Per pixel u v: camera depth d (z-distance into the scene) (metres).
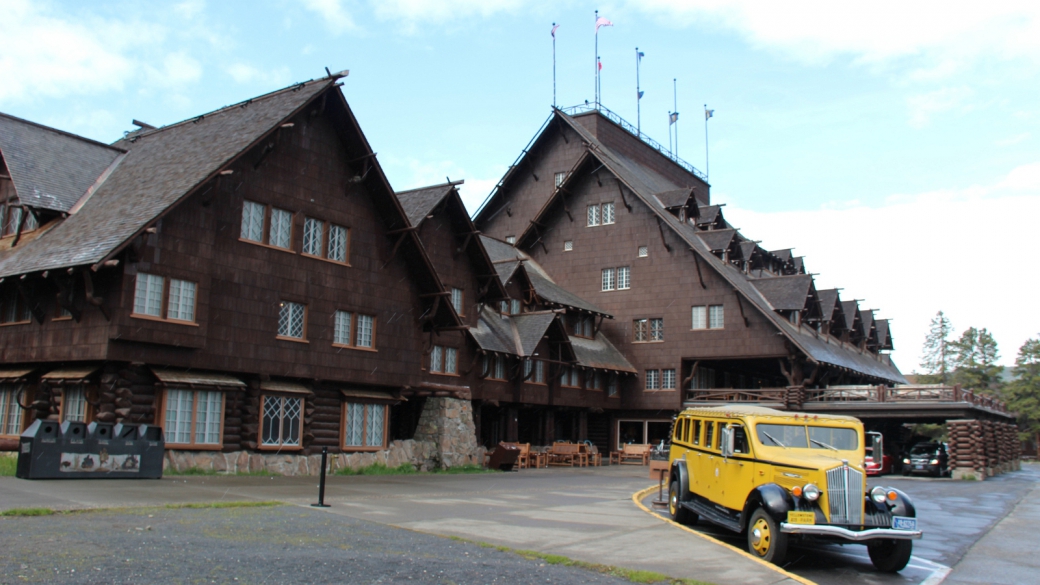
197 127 25.81
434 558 10.23
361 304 26.17
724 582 10.16
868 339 59.09
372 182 26.53
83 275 18.94
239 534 11.03
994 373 84.00
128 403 19.36
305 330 24.16
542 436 40.25
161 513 12.53
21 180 21.91
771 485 12.66
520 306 40.06
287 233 23.88
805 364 42.66
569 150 50.72
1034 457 76.94
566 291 46.06
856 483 12.39
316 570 8.95
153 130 27.69
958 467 36.00
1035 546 15.61
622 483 26.06
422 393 28.83
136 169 24.16
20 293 21.58
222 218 21.80
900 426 48.81
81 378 19.48
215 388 21.17
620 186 47.66
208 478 19.27
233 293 21.98
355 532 12.03
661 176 59.06
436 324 29.47
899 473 42.03
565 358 39.78
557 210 49.59
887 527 12.19
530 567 10.12
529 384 37.94
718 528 16.08
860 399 40.00
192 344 20.44
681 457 17.03
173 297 20.25
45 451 15.95
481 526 13.81
